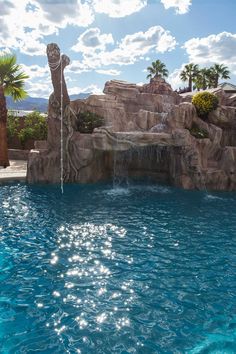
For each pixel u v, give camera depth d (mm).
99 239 12102
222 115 23609
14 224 13570
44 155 22031
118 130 24328
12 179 22078
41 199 17828
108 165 24094
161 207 16812
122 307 7691
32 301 7867
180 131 21266
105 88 27781
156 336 6684
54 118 22219
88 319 7195
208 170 21250
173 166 22547
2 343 6383
